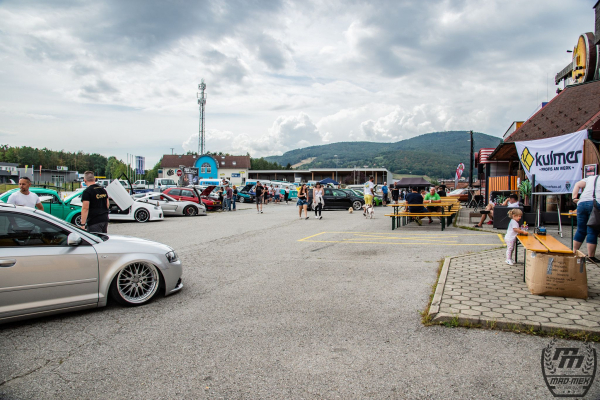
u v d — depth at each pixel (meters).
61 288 4.25
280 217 18.77
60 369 3.11
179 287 5.27
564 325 3.61
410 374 2.95
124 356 3.34
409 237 10.52
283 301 4.85
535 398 2.59
